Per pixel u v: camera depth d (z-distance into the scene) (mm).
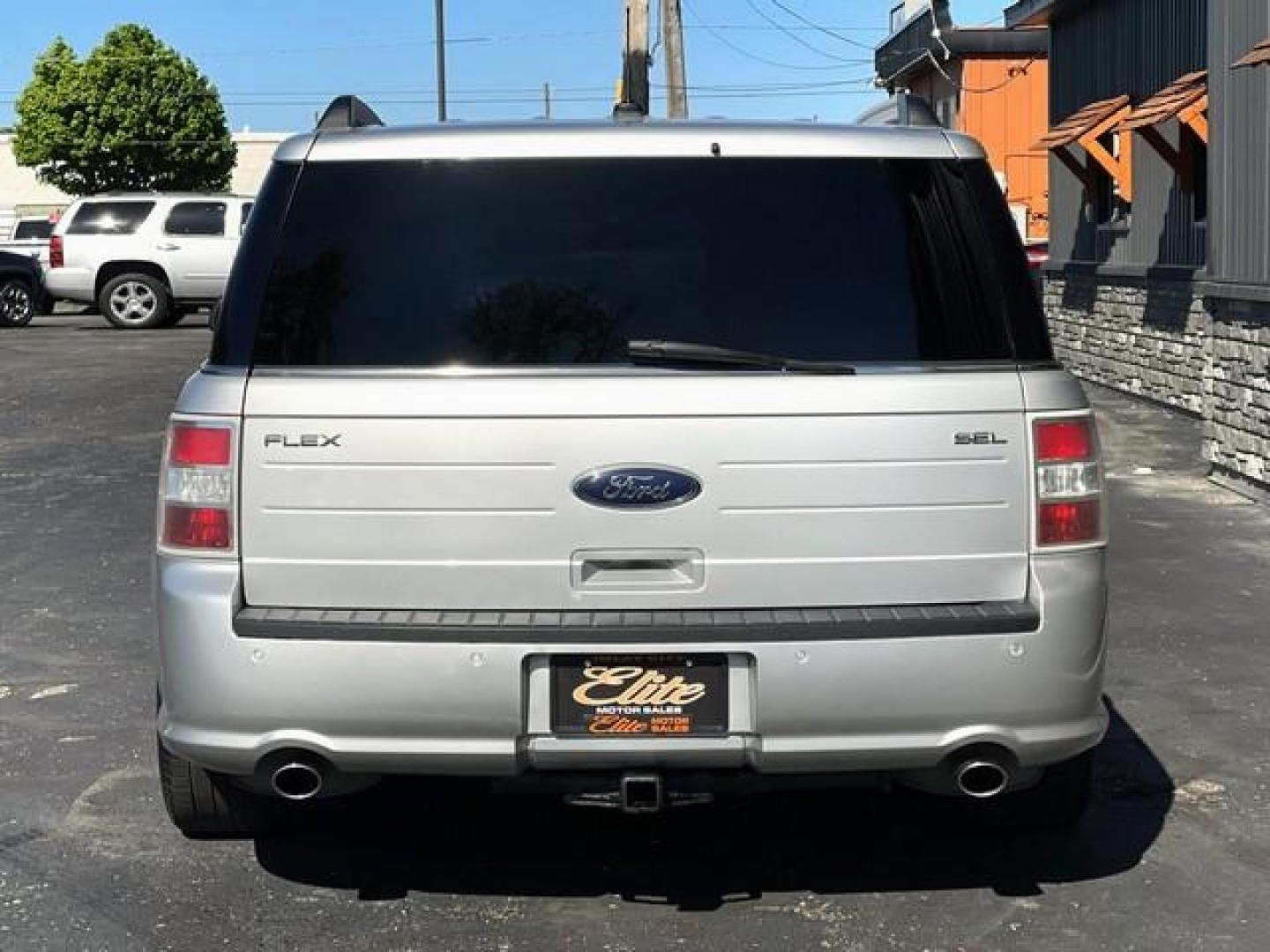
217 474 3627
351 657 3543
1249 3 9688
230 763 3641
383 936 3918
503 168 3828
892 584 3650
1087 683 3705
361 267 3748
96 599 7477
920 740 3609
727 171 3836
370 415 3598
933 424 3646
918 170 3867
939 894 4176
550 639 3533
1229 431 10297
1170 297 14117
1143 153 14922
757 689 3562
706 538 3613
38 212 61781
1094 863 4379
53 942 3869
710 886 4234
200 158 52719
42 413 13945
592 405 3592
